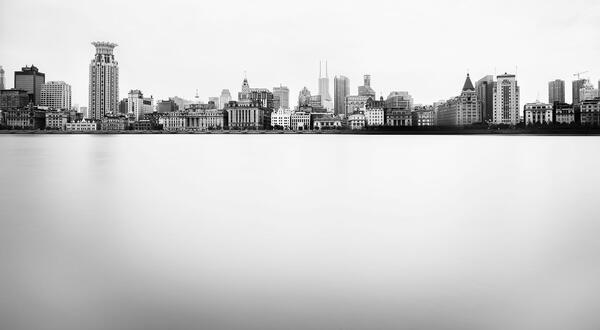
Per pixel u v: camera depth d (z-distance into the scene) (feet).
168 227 80.64
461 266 58.85
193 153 323.57
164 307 46.88
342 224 83.61
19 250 66.18
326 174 174.81
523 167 203.72
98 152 335.88
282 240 71.61
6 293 50.34
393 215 91.76
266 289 51.31
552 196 117.91
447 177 163.63
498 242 70.49
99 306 47.09
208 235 75.05
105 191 127.75
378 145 463.83
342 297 49.26
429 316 45.01
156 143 534.37
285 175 170.40
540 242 70.90
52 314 45.39
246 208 99.81
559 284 52.26
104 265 59.62
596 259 61.31
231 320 44.16
